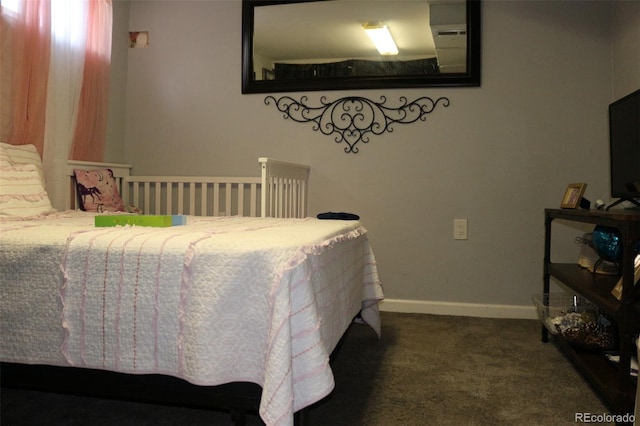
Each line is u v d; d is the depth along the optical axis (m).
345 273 1.64
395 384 1.68
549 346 2.13
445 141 2.74
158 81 3.08
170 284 1.07
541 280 2.65
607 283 1.78
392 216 2.81
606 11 2.56
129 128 3.10
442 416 1.44
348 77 2.83
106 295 1.10
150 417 1.44
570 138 2.61
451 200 2.74
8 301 1.15
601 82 2.57
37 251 1.14
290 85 2.90
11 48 2.09
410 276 2.79
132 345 1.08
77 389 1.17
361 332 2.36
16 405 1.51
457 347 2.11
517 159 2.66
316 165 2.89
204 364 1.03
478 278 2.72
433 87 2.73
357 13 2.82
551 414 1.45
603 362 1.68
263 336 1.04
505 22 2.66
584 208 2.11
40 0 2.22
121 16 3.05
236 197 2.96
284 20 2.91
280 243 1.11
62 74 2.36
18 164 2.00
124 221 1.41
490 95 2.68
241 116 2.98
